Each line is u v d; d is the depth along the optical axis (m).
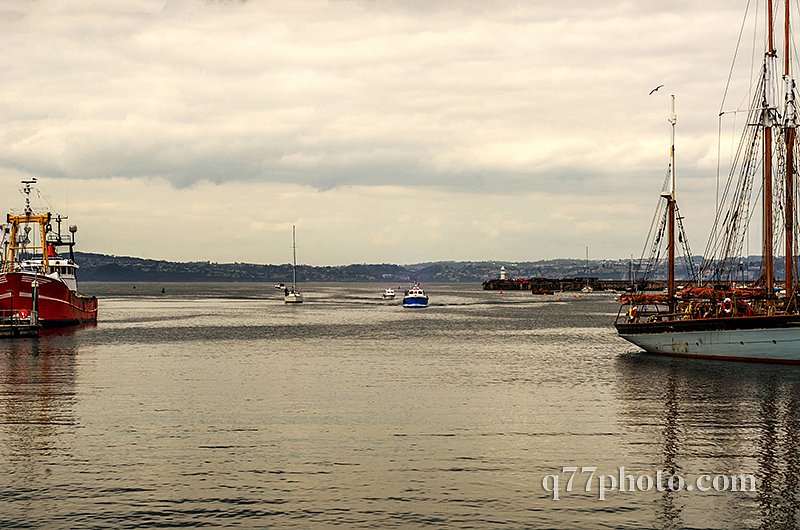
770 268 76.31
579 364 75.88
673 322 77.19
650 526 30.47
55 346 91.19
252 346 94.12
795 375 65.25
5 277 105.00
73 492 33.44
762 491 34.16
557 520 30.92
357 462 37.78
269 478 35.38
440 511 31.67
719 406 52.00
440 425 45.88
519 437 42.94
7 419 47.00
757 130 81.38
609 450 40.38
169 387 59.44
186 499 32.72
